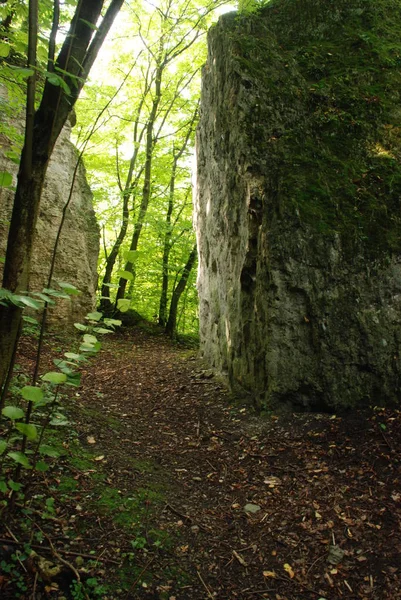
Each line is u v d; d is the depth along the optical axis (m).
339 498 3.73
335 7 7.43
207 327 8.34
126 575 2.82
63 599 2.53
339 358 5.14
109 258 13.99
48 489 3.35
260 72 6.31
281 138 6.03
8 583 2.49
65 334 9.09
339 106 6.34
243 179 6.05
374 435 4.50
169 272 14.77
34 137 2.66
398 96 6.52
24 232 2.62
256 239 5.79
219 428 5.30
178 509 3.62
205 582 2.92
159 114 13.84
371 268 5.27
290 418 5.13
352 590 2.89
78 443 4.26
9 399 4.32
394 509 3.49
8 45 3.03
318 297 5.23
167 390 6.85
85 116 12.73
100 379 7.21
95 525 3.16
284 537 3.38
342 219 5.41
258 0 7.58
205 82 8.17
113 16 2.97
